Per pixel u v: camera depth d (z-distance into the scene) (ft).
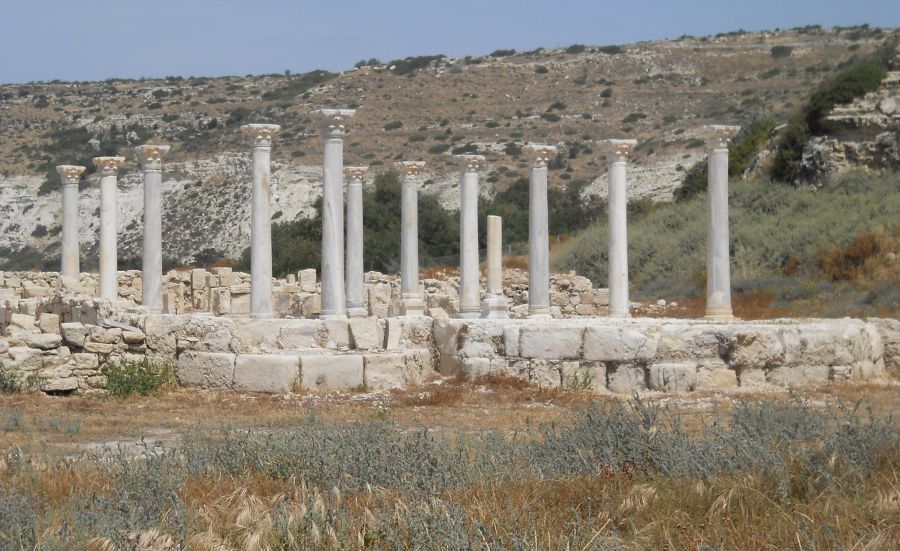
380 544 37.50
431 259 207.92
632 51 467.93
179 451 52.65
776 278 157.58
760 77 422.82
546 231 103.04
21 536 36.42
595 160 345.31
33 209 302.25
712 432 50.03
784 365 86.58
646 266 182.09
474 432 61.11
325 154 92.89
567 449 48.73
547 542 37.24
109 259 116.06
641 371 84.84
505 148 360.28
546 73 446.60
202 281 137.80
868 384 86.69
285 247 209.67
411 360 87.81
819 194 183.52
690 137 341.00
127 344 83.05
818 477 43.75
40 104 405.39
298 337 87.92
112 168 116.57
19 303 104.58
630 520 39.70
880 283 144.97
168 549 36.58
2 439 59.16
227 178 312.09
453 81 438.81
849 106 197.26
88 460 50.72
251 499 43.55
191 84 444.55
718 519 39.96
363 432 52.44
